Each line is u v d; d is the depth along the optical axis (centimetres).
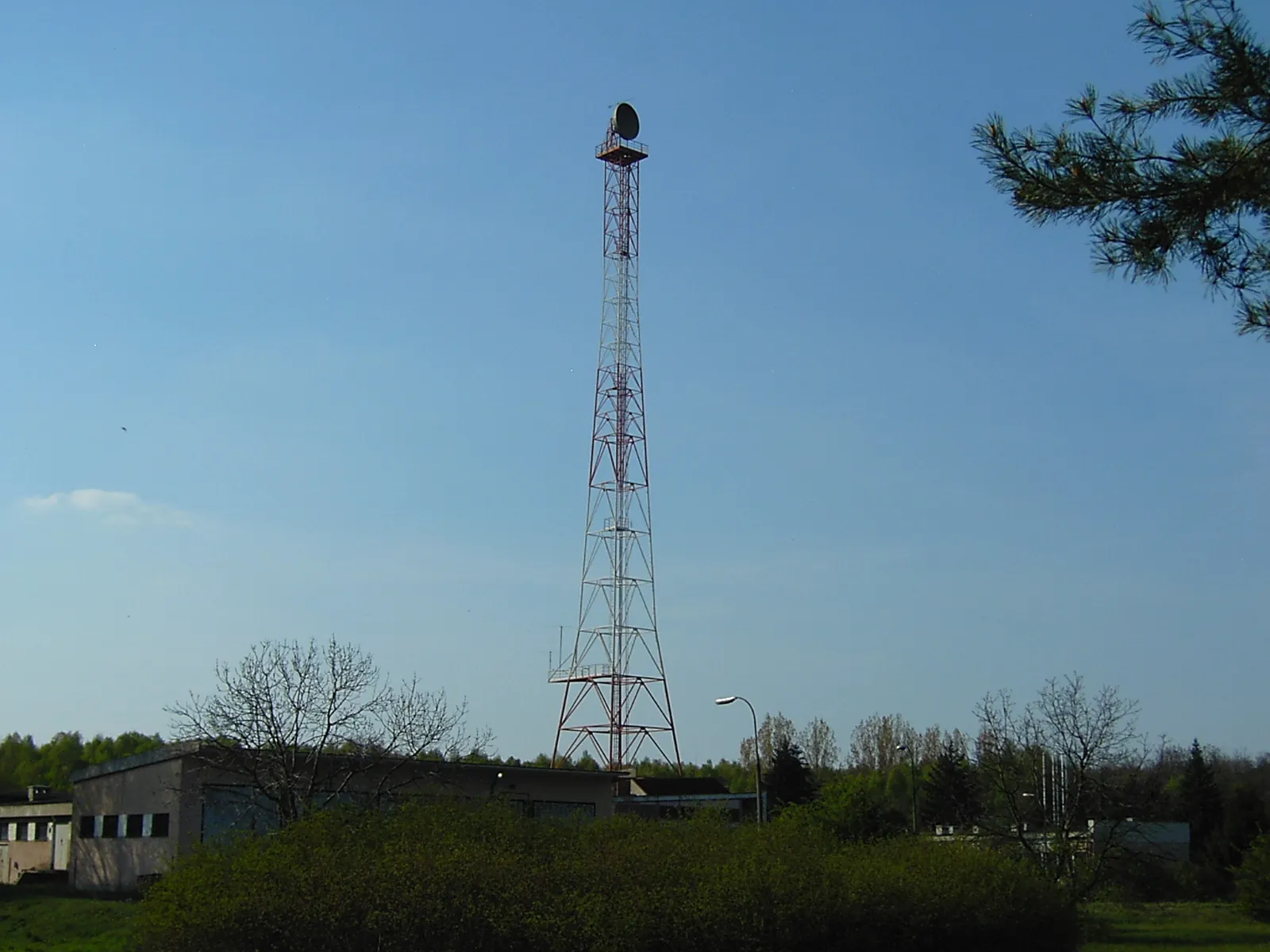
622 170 5606
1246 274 1059
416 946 1848
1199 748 7669
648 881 2036
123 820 4175
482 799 2483
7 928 3450
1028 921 2442
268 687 3094
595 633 5691
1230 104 1021
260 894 1842
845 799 4344
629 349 5641
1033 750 3878
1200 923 4919
